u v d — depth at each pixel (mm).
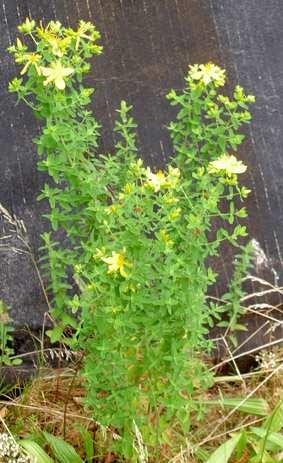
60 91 2383
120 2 3191
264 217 3141
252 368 3107
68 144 2367
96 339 2410
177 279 2314
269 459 2602
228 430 2852
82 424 2838
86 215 2498
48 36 2320
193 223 2268
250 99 2443
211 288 3080
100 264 2336
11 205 3119
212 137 2781
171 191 2271
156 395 2471
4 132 3139
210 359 3061
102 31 3172
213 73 2402
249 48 3203
